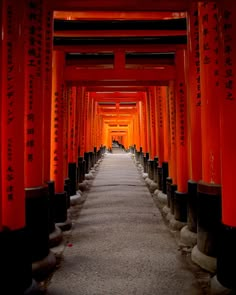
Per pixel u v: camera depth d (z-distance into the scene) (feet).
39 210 14.73
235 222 11.69
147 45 24.91
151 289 13.25
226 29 11.43
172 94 25.52
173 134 24.50
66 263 16.02
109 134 136.67
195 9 17.62
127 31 21.97
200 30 15.43
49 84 19.02
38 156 14.94
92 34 22.02
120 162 82.74
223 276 12.09
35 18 14.73
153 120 42.63
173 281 13.94
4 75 11.36
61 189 22.59
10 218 11.42
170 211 25.23
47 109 18.97
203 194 15.55
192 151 19.04
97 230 22.02
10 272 11.28
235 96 11.33
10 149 11.43
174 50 24.39
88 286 13.55
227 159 11.67
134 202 32.01
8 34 11.28
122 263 15.97
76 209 29.12
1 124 10.93
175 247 18.29
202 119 15.76
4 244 11.20
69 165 32.22
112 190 39.45
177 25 21.80
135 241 19.45
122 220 24.79
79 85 30.60
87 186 42.60
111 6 17.29
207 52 15.01
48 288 13.42
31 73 14.65
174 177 24.59
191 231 18.97
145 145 55.11
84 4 17.25
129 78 25.77
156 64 28.19
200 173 18.93
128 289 13.25
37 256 14.55
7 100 11.41
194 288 13.32
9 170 11.41
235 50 11.27
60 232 19.47
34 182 14.84
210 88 15.03
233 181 11.58
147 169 50.44
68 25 21.76
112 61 27.99
